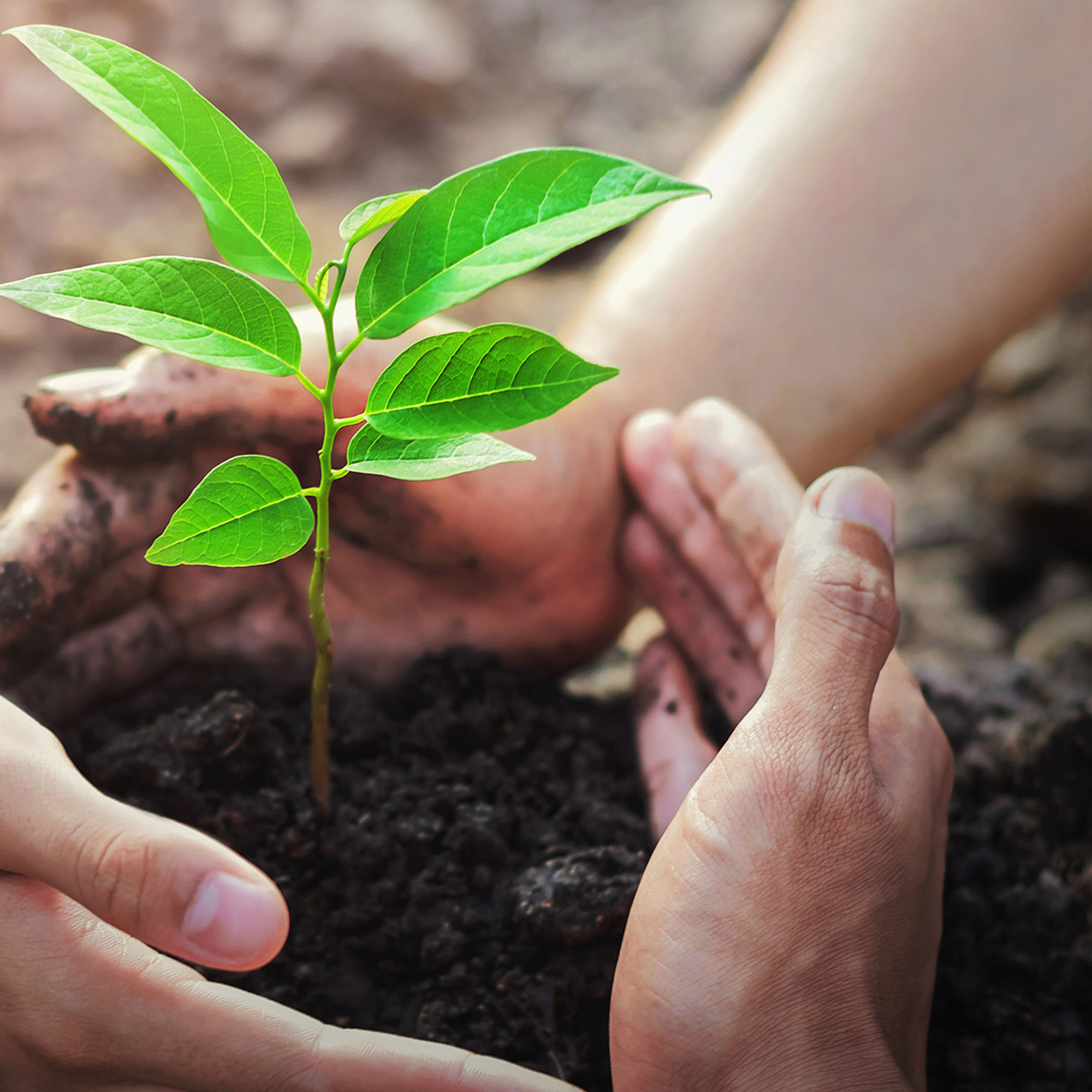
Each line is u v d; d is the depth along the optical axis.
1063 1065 0.53
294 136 1.39
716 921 0.46
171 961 0.47
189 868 0.44
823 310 0.69
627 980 0.47
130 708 0.57
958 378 0.74
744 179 0.71
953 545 1.03
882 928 0.48
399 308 0.44
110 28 1.40
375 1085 0.46
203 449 0.56
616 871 0.52
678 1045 0.46
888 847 0.48
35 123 1.36
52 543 0.53
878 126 0.70
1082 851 0.58
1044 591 1.02
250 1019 0.47
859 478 0.52
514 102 1.50
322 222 1.30
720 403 0.60
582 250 1.33
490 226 0.44
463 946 0.52
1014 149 0.69
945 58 0.69
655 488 0.60
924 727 0.51
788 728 0.48
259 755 0.54
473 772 0.56
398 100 1.43
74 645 0.55
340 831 0.53
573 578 0.61
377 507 0.57
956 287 0.70
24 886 0.47
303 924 0.53
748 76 1.50
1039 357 1.16
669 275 0.69
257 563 0.46
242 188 0.44
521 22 1.58
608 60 1.55
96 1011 0.46
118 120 0.43
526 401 0.45
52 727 0.55
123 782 0.53
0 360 1.15
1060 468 1.05
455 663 0.59
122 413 0.53
